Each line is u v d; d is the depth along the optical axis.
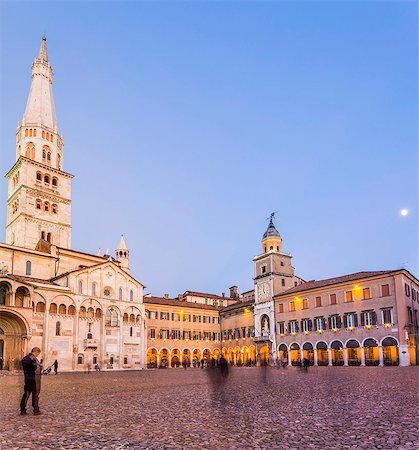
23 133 93.44
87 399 23.14
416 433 11.95
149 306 98.50
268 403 19.61
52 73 102.81
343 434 12.09
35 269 80.75
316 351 78.56
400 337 65.38
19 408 19.16
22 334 66.31
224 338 107.50
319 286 79.31
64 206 93.75
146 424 14.48
